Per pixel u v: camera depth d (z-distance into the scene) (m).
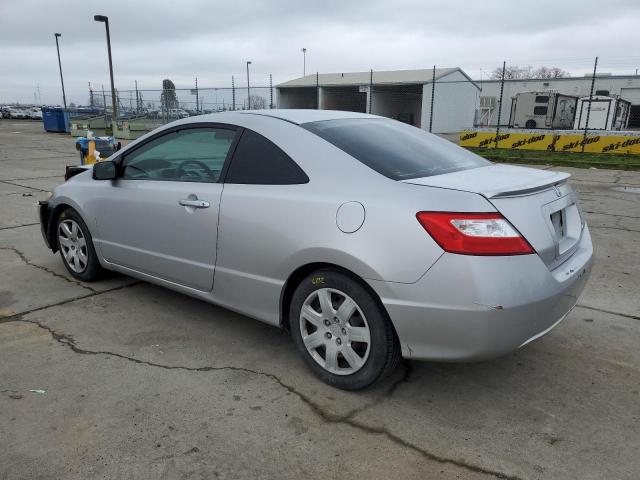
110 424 2.61
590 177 12.43
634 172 13.52
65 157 15.91
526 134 19.00
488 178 2.86
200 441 2.50
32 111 53.03
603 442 2.53
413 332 2.59
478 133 20.08
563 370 3.22
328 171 2.91
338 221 2.74
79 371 3.12
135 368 3.17
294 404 2.82
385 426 2.64
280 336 3.64
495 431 2.61
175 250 3.62
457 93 38.72
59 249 4.88
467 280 2.42
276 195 3.02
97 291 4.43
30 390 2.90
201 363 3.25
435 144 3.53
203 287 3.53
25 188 9.73
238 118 3.43
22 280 4.68
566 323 3.89
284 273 3.02
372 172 2.81
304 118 3.35
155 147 3.83
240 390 2.95
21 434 2.52
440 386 3.03
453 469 2.34
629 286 4.67
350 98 40.88
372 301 2.70
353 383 2.88
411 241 2.53
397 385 3.03
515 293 2.45
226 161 3.35
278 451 2.44
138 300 4.25
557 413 2.77
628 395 2.95
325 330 2.95
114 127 25.88
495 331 2.45
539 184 2.73
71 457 2.37
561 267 2.81
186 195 3.48
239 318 3.93
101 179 4.00
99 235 4.24
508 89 41.03
